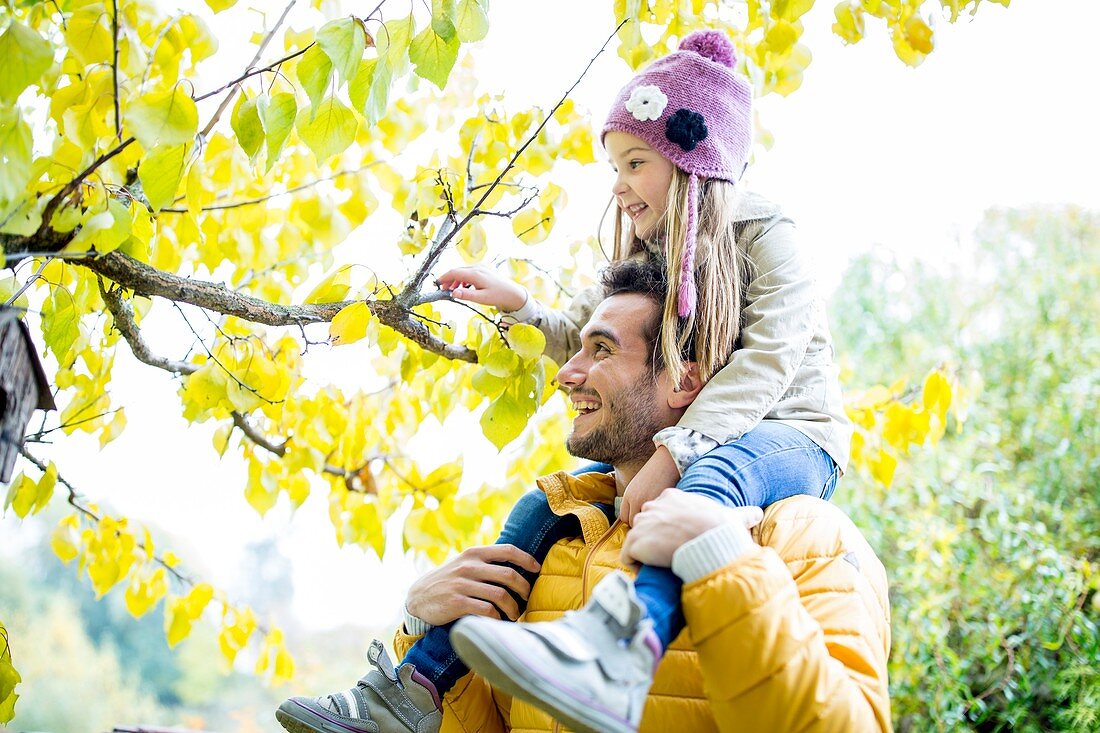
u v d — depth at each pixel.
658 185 1.53
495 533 2.18
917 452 2.83
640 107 1.53
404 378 1.82
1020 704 2.36
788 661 0.98
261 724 7.58
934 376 2.05
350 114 1.31
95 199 1.25
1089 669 2.27
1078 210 3.11
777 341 1.41
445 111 2.03
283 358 1.89
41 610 7.52
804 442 1.39
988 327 3.04
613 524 1.36
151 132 1.15
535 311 1.70
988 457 2.82
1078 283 2.94
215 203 1.85
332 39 1.18
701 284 1.46
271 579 8.27
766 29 1.78
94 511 2.09
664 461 1.30
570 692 0.91
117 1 1.26
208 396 1.61
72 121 1.26
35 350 1.13
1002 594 2.50
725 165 1.54
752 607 0.98
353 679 7.39
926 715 2.46
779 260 1.53
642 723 1.14
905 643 2.52
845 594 1.14
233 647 2.32
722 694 1.00
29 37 1.05
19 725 6.91
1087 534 2.56
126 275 1.34
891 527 2.77
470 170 1.78
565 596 1.31
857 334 3.30
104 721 7.24
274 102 1.23
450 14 1.29
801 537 1.20
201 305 1.41
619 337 1.39
